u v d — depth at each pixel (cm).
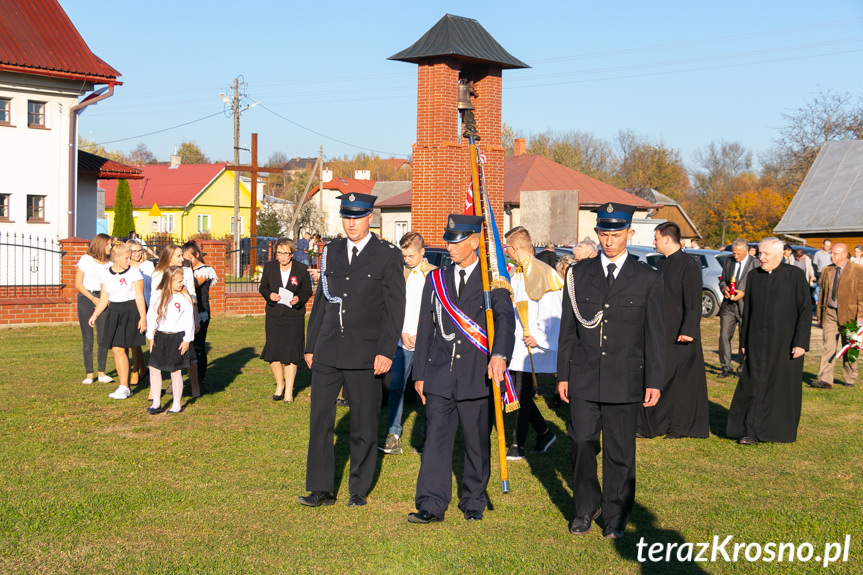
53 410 863
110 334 928
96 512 554
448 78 1981
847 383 1109
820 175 2927
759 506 589
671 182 8631
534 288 750
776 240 779
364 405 585
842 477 666
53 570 458
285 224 5116
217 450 719
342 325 581
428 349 569
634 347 526
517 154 4694
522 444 728
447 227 559
